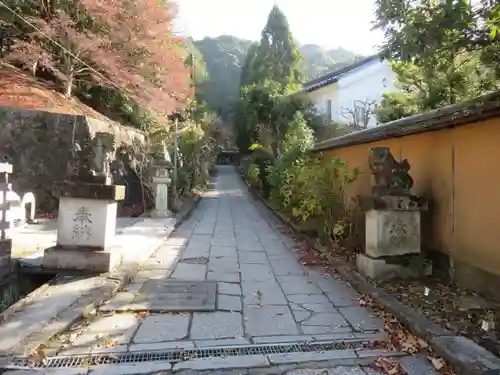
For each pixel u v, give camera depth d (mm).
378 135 6062
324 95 17672
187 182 15242
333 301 4312
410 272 4855
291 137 12305
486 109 3621
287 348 3158
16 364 2760
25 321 3400
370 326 3621
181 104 15141
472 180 4434
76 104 12906
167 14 12914
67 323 3402
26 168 10773
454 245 4738
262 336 3371
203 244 7574
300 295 4512
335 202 6941
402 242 4977
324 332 3477
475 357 2762
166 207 10938
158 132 14766
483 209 4250
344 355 3025
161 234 8180
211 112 28016
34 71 13617
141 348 3086
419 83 9180
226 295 4445
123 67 12844
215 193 20234
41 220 9523
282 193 10352
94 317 3674
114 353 2990
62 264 4891
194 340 3260
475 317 3588
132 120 16219
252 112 18391
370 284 4641
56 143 11008
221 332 3436
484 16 3330
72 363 2834
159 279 5043
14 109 10953
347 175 6828
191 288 4656
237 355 3025
